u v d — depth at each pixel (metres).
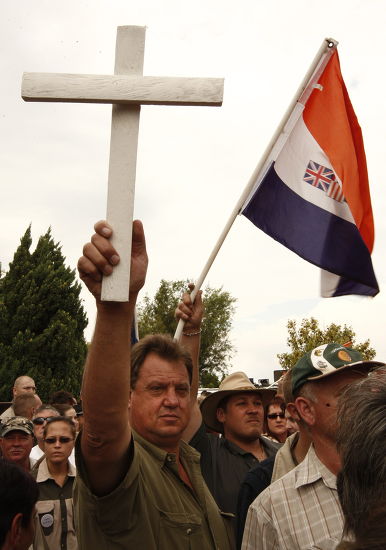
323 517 2.57
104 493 2.18
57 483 4.80
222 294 50.22
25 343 24.11
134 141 1.97
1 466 2.19
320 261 4.62
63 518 4.64
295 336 23.97
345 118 4.83
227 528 2.87
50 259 26.03
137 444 2.64
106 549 2.24
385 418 1.40
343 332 23.59
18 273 25.73
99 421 2.04
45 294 25.06
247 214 4.54
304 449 3.29
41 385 23.77
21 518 2.15
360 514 1.34
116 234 1.91
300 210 4.66
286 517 2.63
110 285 1.88
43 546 4.54
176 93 1.97
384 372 1.56
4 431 5.22
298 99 4.81
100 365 2.00
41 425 6.23
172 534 2.42
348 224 4.68
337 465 2.63
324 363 2.76
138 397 2.82
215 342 49.41
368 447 1.38
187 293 3.98
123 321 2.00
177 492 2.59
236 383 4.40
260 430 4.38
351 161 4.78
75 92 1.99
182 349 2.95
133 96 1.97
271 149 4.57
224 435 4.53
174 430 2.76
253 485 3.32
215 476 3.82
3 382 23.58
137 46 2.07
